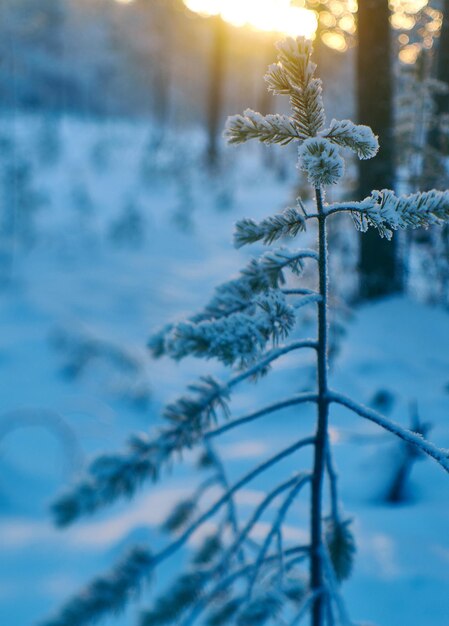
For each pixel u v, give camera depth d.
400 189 4.05
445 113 4.16
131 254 14.13
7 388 7.88
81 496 0.90
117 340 9.20
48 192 18.12
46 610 3.05
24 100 37.19
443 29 4.22
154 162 22.09
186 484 3.91
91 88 43.50
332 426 3.90
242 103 31.36
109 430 6.65
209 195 19.06
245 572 1.20
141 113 46.34
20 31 30.45
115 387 7.61
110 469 0.92
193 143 26.94
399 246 4.74
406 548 2.55
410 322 4.24
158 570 2.70
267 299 0.94
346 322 4.64
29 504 4.99
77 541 3.82
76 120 34.72
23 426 6.50
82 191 18.70
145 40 33.81
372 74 4.27
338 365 4.27
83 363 8.05
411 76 4.36
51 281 12.46
